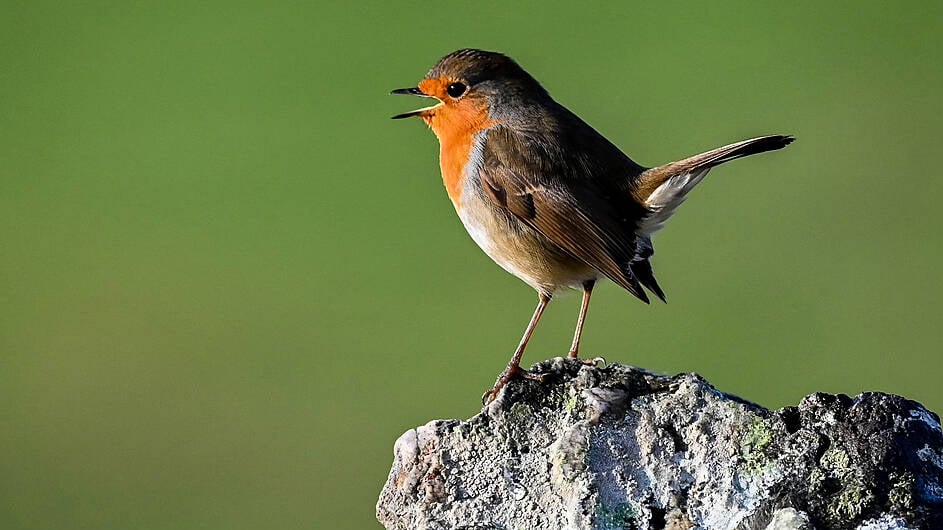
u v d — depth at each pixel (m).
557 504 5.82
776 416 5.73
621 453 5.82
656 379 6.12
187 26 21.09
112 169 17.62
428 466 6.05
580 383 6.08
